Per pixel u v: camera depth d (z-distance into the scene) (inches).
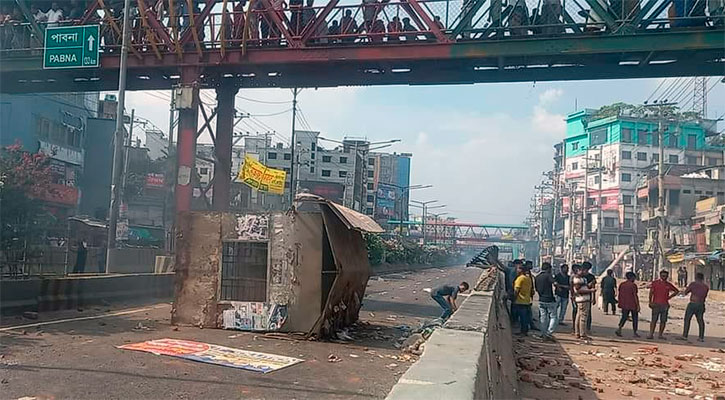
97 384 309.0
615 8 745.0
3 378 312.2
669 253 2089.1
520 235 5403.5
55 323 527.5
